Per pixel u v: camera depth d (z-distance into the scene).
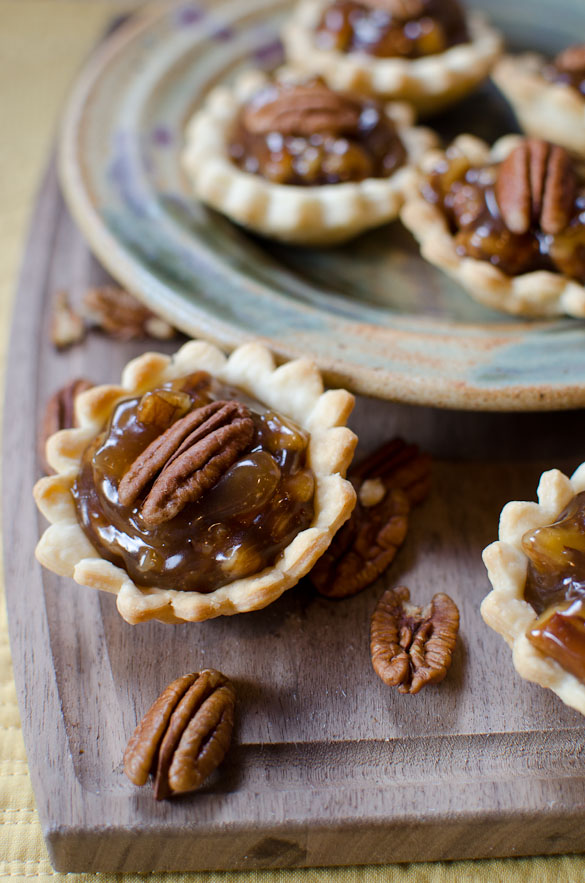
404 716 0.36
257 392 0.39
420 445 0.41
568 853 0.36
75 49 0.56
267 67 0.50
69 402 0.42
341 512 0.37
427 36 0.47
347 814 0.35
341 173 0.44
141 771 0.35
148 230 0.43
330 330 0.40
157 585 0.36
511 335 0.40
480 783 0.36
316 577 0.38
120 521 0.36
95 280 0.45
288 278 0.43
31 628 0.38
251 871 0.36
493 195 0.42
